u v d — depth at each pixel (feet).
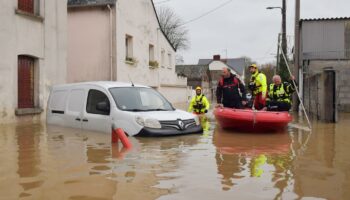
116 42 64.90
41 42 46.06
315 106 53.06
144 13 78.02
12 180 16.52
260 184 16.05
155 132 27.63
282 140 28.73
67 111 33.60
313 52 74.95
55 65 48.83
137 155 21.81
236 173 17.89
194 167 19.01
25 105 44.19
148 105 31.14
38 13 45.98
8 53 40.34
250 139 28.91
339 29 74.33
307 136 31.27
